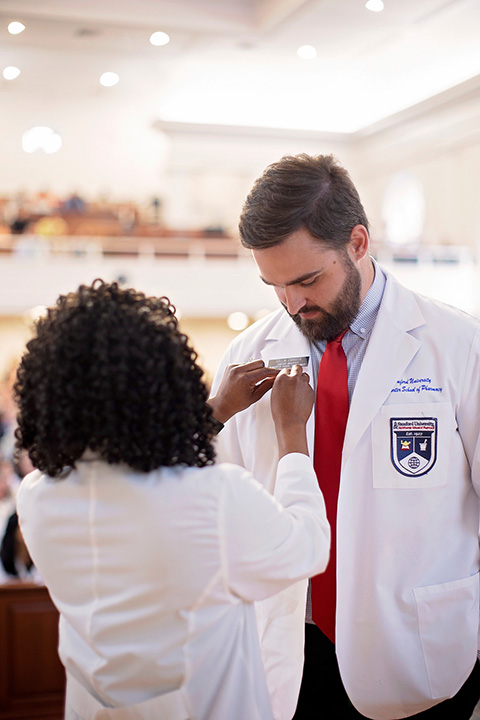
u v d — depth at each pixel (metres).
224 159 12.08
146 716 1.30
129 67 9.23
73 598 1.34
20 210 10.41
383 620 1.70
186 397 1.28
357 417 1.71
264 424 1.81
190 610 1.29
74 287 10.03
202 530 1.25
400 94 10.61
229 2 7.32
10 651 3.49
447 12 7.23
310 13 7.10
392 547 1.70
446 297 10.50
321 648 1.84
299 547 1.32
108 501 1.27
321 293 1.64
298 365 1.68
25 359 1.32
